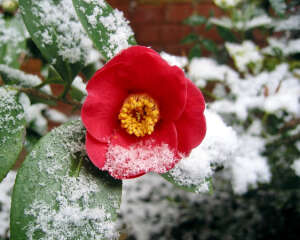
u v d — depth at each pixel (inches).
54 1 5.9
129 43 5.9
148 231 13.4
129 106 5.4
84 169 5.3
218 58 14.9
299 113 10.9
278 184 11.7
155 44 21.7
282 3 10.6
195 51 13.3
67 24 6.1
